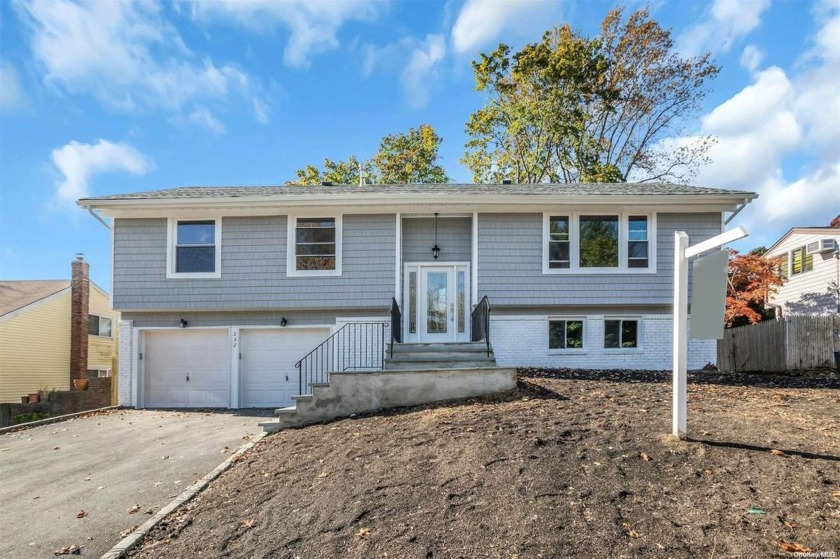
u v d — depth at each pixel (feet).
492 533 12.08
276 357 41.65
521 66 79.25
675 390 17.58
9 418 44.98
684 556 10.59
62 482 21.03
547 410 22.36
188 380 41.63
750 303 71.87
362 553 11.85
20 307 61.16
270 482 17.70
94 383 49.80
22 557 13.98
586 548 11.09
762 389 29.99
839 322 42.42
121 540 14.74
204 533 14.08
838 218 83.97
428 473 16.14
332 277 40.57
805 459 15.06
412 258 42.24
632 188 44.73
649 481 14.17
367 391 27.48
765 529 11.39
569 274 40.24
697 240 40.42
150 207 39.58
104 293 74.54
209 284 40.68
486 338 34.60
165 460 23.67
